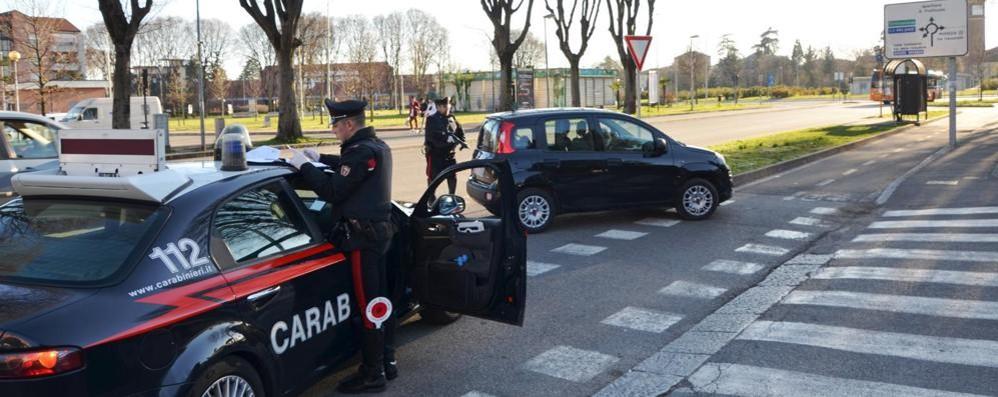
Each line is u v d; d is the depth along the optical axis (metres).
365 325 4.76
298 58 62.69
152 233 3.67
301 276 4.30
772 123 36.16
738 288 7.27
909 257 8.02
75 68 69.88
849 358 5.25
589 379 5.14
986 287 6.74
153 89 72.19
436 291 5.21
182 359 3.46
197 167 4.52
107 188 3.78
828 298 6.71
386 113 67.69
